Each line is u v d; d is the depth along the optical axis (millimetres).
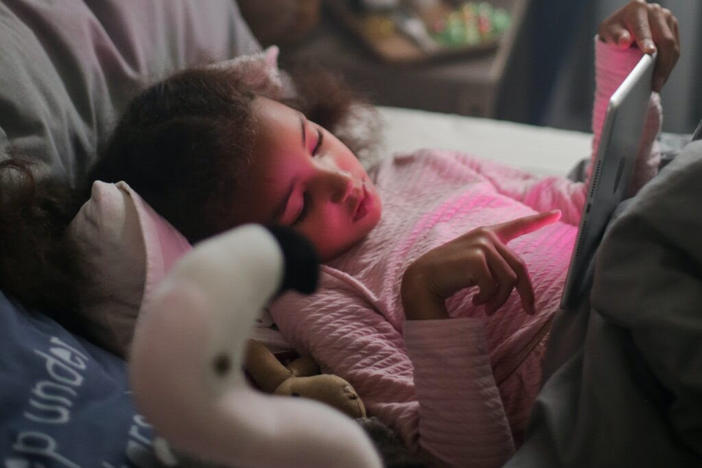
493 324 889
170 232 885
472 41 2072
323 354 905
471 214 1015
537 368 864
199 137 912
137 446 717
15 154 903
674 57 1023
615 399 714
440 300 832
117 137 971
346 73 2041
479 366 807
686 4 2123
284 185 926
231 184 917
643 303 686
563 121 2416
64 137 995
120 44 1141
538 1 2242
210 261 445
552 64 2291
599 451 720
